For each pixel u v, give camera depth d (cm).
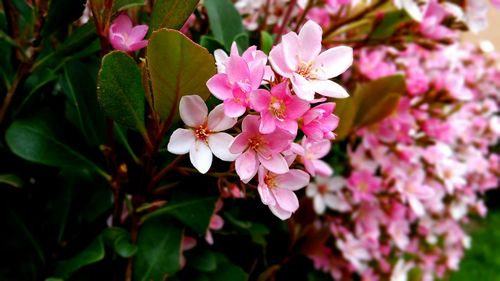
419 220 33
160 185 16
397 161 25
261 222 19
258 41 20
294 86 10
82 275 16
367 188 24
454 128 27
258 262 19
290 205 12
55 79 16
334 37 22
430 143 26
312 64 11
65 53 15
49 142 15
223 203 18
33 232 17
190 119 11
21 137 14
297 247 21
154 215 15
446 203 34
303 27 11
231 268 17
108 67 11
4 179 14
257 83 10
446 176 27
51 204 17
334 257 25
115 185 15
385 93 21
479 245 59
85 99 15
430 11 20
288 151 11
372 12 20
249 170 11
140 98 12
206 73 11
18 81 15
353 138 24
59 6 14
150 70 11
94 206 17
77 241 17
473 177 37
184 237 16
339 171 26
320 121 11
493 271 53
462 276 51
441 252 35
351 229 26
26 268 16
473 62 40
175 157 15
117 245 14
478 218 67
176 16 12
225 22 17
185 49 11
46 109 15
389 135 24
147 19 18
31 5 16
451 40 20
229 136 11
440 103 24
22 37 17
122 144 15
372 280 28
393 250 32
